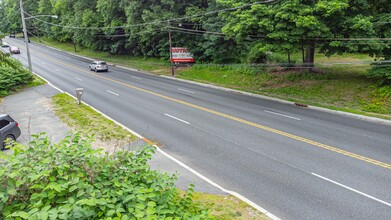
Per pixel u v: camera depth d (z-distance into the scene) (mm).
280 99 22688
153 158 11984
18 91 27406
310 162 11320
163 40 42156
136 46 50156
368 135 14469
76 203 3801
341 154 12008
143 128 16188
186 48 40375
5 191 4102
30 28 89000
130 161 5648
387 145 13000
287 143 13422
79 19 54094
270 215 7742
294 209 8195
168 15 38219
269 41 21781
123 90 27531
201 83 31391
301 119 17516
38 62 48781
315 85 24156
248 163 11414
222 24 33938
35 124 16984
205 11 36469
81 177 4773
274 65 30781
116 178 4898
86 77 35812
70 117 18312
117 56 54781
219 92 26750
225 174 10531
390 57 20281
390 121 16531
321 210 8117
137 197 4301
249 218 7535
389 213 7934
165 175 5582
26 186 4312
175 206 5160
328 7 18953
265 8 20656
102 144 13562
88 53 60781
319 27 19391
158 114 19047
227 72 33750
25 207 4137
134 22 42344
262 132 15078
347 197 8758
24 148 5309
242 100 23172
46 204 4027
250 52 33625
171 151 12852
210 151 12766
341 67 28688
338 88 22719
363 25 18828
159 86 29828
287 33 20219
